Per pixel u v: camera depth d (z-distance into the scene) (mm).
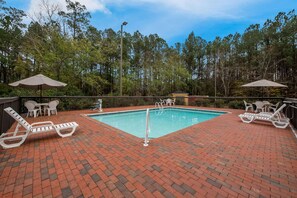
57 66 11242
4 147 2922
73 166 2295
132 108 10719
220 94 24828
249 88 18031
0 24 15000
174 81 22266
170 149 3025
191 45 27984
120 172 2141
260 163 2463
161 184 1878
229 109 10414
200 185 1869
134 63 22453
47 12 11828
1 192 1684
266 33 19047
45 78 6238
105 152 2840
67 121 5660
